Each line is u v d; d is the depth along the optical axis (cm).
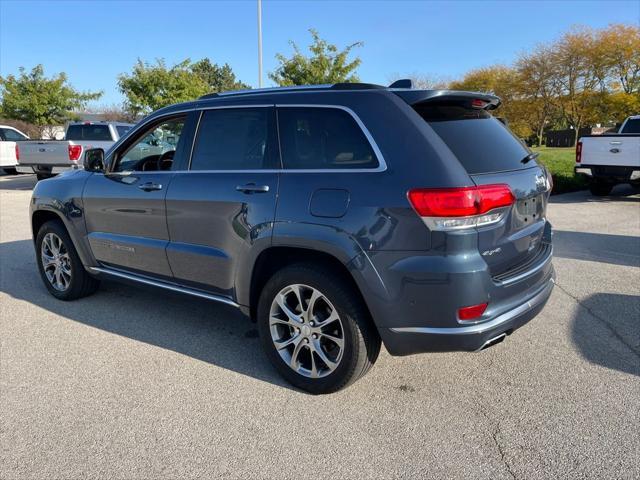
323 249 303
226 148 370
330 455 275
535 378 352
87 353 396
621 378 350
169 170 402
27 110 2588
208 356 390
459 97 316
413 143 290
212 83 6869
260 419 307
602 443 281
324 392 332
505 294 297
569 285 547
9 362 381
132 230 426
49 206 491
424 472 262
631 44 2994
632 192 1320
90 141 1510
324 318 327
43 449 281
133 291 544
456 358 381
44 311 486
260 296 348
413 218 278
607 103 3170
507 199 294
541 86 3456
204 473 262
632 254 674
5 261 670
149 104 2152
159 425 302
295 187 320
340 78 1733
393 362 377
